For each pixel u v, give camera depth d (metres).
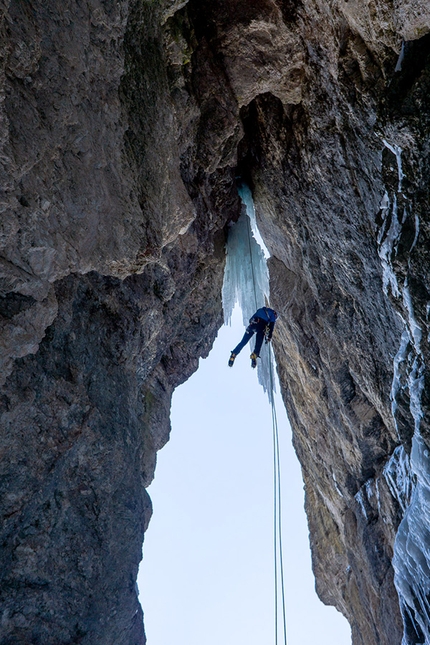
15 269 5.39
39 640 6.79
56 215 5.66
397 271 9.20
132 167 7.06
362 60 8.96
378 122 8.78
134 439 8.37
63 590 7.07
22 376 6.29
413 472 10.40
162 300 9.94
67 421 6.98
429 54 8.26
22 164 4.98
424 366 9.12
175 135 8.52
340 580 17.08
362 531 13.73
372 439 13.26
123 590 8.04
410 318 9.07
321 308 13.38
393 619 12.53
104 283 8.10
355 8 8.34
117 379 8.27
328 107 10.35
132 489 8.21
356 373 13.08
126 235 6.91
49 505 6.91
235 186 13.79
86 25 5.71
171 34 8.62
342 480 14.90
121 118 6.78
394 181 9.27
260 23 9.73
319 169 11.36
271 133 12.23
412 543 10.38
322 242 12.41
